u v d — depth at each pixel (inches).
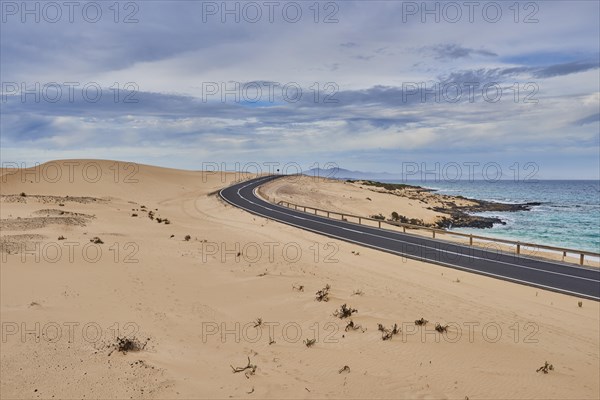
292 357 364.2
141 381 297.7
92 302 469.4
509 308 619.2
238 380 310.7
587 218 2778.1
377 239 1325.0
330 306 516.4
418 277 819.4
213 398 279.7
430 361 350.9
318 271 779.4
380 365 344.2
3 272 544.7
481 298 674.2
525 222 2628.0
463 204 3604.8
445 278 826.8
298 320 469.7
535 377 331.6
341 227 1560.0
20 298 458.0
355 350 378.3
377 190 3651.6
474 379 320.2
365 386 306.2
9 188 2284.7
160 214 1740.9
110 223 1133.7
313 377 322.0
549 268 959.0
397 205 2876.5
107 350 347.6
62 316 418.9
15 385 287.3
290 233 1362.0
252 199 2465.6
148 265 677.9
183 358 349.1
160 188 3004.4
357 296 580.7
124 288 536.7
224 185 3491.6
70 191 2456.9
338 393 294.5
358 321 462.3
